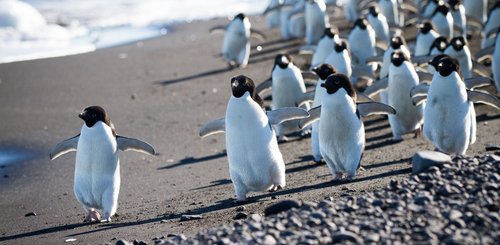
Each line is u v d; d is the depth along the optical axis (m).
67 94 32.91
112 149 16.67
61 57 40.47
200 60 39.19
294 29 43.00
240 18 36.31
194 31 48.84
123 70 37.34
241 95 16.64
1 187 21.34
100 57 40.59
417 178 14.73
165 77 35.53
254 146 16.66
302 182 18.44
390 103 22.14
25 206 19.31
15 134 27.19
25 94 32.94
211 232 13.30
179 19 54.34
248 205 16.61
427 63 25.33
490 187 13.83
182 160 23.08
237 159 16.81
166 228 15.25
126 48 43.16
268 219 13.59
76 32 48.72
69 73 36.81
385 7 40.59
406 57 21.83
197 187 19.58
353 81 30.23
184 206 17.44
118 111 29.98
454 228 12.18
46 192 20.59
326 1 51.66
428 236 11.88
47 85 34.44
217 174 21.00
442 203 13.30
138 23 52.31
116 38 46.75
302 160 21.44
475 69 26.19
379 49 32.41
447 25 33.66
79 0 61.69
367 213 13.19
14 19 48.62
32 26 48.94
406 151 20.88
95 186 16.73
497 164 15.22
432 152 16.02
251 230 12.98
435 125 18.38
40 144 25.94
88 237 15.44
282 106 23.62
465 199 13.45
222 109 29.42
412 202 13.45
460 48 25.56
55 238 15.75
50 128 27.92
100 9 58.00
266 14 44.47
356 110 17.66
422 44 29.25
